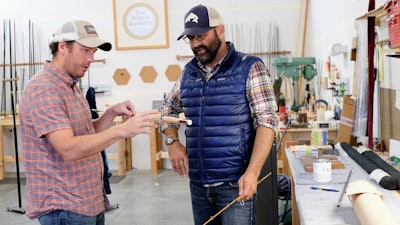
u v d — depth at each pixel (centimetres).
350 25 416
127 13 670
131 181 620
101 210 226
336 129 423
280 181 393
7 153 698
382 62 331
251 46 662
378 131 341
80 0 675
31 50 681
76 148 195
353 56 366
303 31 652
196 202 237
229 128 222
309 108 535
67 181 211
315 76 603
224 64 223
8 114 674
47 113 199
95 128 243
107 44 223
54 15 677
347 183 231
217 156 223
